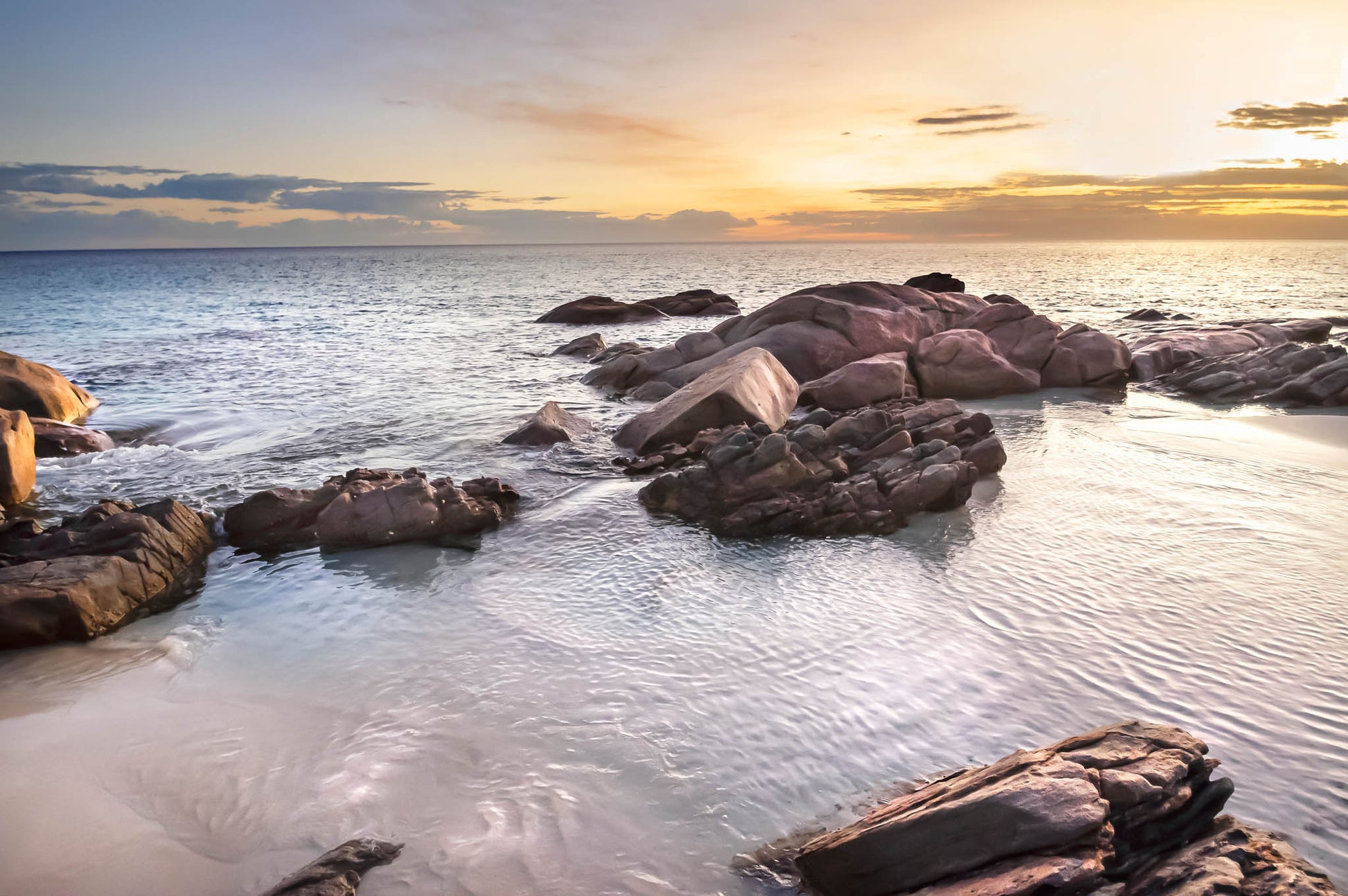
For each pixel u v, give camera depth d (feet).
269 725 23.21
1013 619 28.66
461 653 27.25
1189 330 90.48
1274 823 18.54
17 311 185.47
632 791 20.16
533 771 20.92
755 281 293.84
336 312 169.68
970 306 87.04
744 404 52.06
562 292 238.89
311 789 20.35
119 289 288.10
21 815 19.40
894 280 312.91
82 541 33.42
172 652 27.86
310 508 38.91
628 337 120.88
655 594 31.68
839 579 32.76
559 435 55.26
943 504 40.24
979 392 70.38
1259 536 35.88
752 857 18.03
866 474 43.09
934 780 20.26
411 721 23.27
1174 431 56.24
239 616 30.78
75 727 23.21
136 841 18.61
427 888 17.07
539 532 38.99
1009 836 15.56
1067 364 74.74
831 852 16.79
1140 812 16.44
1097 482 44.19
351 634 28.96
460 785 20.42
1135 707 23.18
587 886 17.17
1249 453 49.96
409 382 80.07
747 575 33.45
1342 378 64.34
